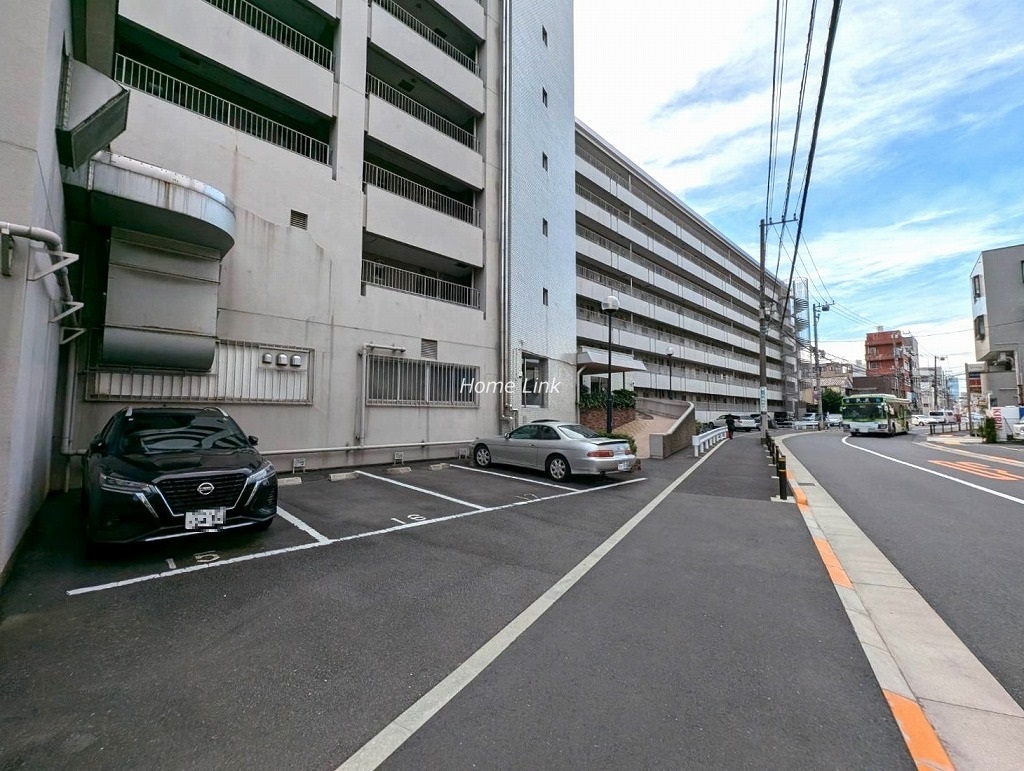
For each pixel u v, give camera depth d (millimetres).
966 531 6977
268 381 10070
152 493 4855
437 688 2947
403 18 15109
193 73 10891
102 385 8133
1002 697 2969
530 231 17594
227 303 9547
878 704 2848
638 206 35438
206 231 8055
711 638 3668
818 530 7004
